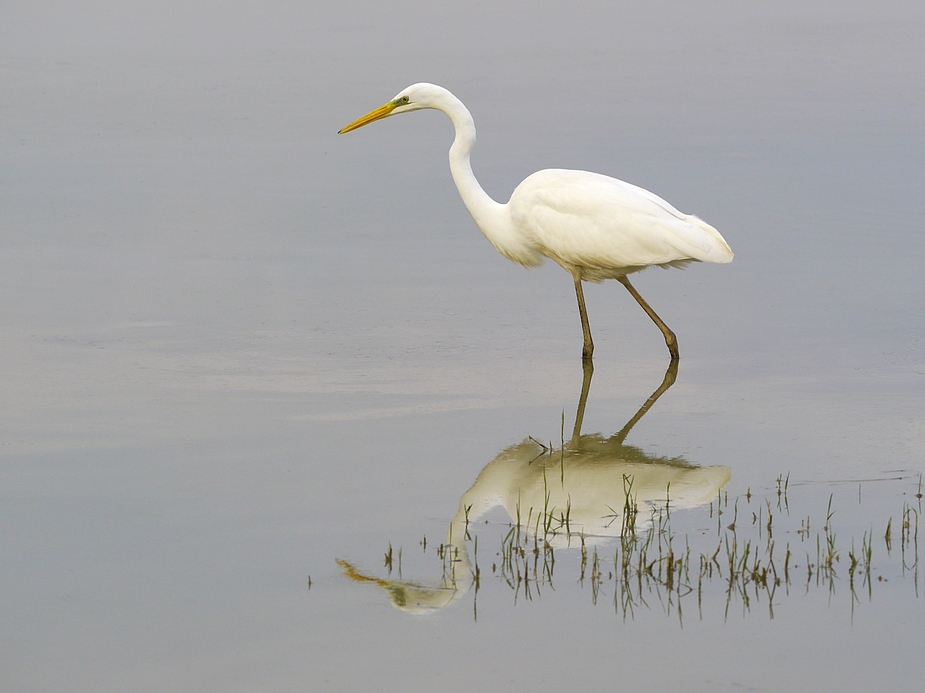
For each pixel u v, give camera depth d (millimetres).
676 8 43094
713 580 8195
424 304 15961
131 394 12414
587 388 12688
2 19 41094
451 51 34969
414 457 10633
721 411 11867
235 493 9812
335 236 19125
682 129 25531
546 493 9766
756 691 6910
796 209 20078
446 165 23391
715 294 16438
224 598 8062
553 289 16812
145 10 42594
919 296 16047
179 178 22469
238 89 30109
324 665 7246
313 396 12391
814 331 14734
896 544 8688
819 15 41188
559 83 30531
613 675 7094
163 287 16562
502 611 7859
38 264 17594
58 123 26844
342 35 37781
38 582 8273
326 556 8664
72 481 10062
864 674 7066
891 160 22922
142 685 7023
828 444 10852
